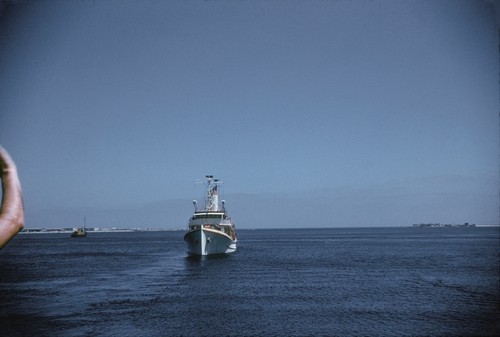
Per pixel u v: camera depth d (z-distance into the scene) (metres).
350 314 31.67
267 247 133.00
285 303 36.28
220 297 39.75
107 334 26.86
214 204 77.56
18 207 1.69
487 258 82.38
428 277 53.41
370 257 87.75
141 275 58.75
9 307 35.91
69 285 49.53
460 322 28.78
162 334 26.73
